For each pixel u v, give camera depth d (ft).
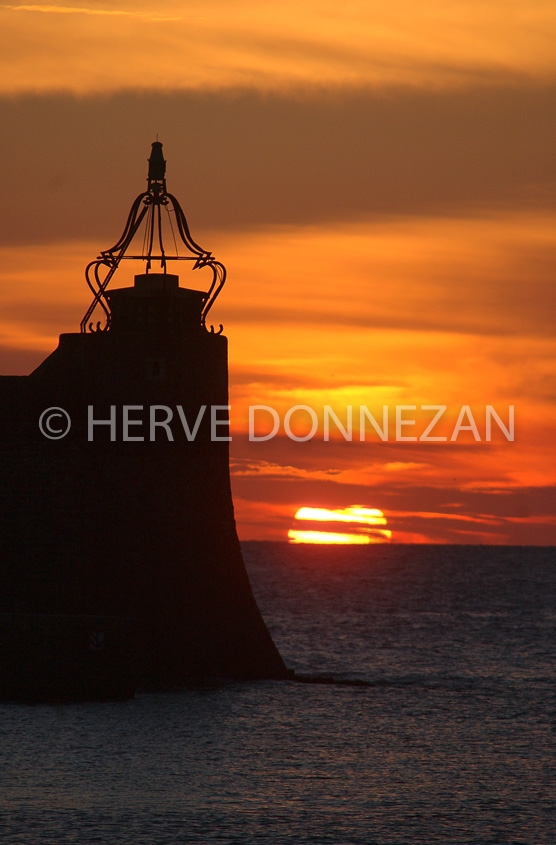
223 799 345.10
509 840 314.55
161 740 412.98
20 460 545.44
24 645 474.90
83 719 440.86
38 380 555.28
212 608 547.08
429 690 545.03
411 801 347.36
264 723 447.42
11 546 539.70
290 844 309.22
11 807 332.60
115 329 556.92
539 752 409.49
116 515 544.62
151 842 307.58
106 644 478.18
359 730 441.27
